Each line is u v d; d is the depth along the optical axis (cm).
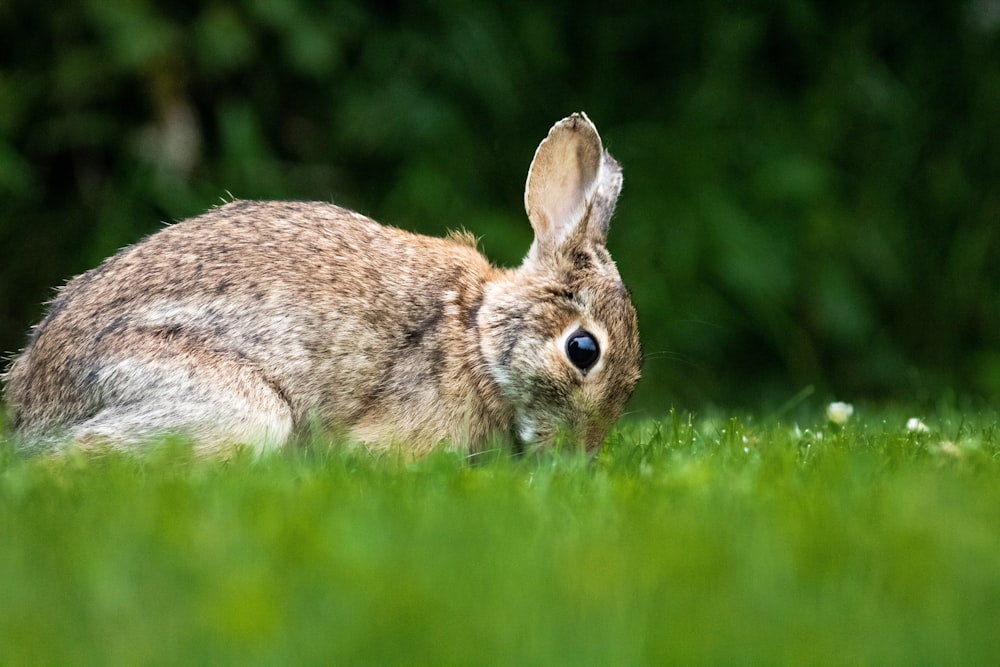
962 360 1791
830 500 702
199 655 501
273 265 943
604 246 1045
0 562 588
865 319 1728
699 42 1775
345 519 647
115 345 902
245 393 907
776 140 1753
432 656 504
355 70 1680
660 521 651
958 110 1825
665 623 534
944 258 1805
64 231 1680
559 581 570
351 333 946
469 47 1686
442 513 670
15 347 1666
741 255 1672
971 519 676
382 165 1705
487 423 978
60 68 1608
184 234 962
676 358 1666
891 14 1827
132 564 580
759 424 1187
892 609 556
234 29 1599
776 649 520
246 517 650
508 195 1709
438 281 991
